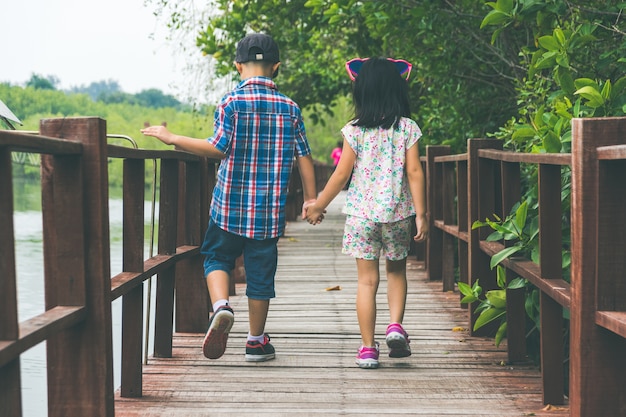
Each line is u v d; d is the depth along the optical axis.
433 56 7.52
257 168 3.56
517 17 4.50
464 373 3.71
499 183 4.46
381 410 3.15
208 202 4.73
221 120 3.50
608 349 2.38
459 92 7.74
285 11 8.96
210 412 3.12
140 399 3.29
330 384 3.52
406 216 3.69
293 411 3.13
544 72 5.59
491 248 4.04
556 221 3.03
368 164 3.68
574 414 2.43
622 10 4.58
